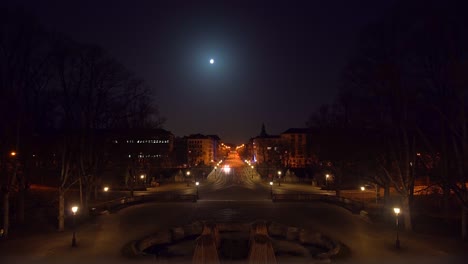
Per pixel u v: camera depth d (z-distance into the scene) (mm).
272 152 146625
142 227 33719
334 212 42688
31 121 31312
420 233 29969
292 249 27719
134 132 48312
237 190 68750
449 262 22250
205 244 19109
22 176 32906
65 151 32781
